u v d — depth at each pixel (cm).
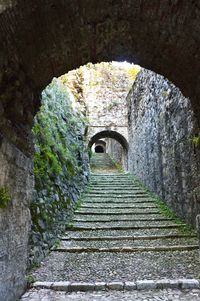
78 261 566
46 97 910
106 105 1916
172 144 877
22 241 403
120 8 336
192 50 371
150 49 411
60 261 563
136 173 1505
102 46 408
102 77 1975
